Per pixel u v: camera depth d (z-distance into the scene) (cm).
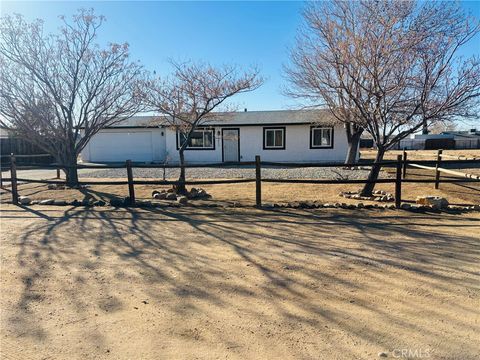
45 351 266
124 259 465
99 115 1176
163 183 822
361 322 304
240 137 2248
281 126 2209
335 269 423
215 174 1645
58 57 1084
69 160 1180
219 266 437
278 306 333
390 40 759
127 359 256
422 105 762
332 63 857
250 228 616
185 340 280
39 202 877
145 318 313
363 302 340
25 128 1086
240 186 1186
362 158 2656
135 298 352
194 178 1496
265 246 514
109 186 1229
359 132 1666
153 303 341
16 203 873
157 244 529
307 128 2192
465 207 763
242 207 797
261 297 352
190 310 327
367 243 524
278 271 418
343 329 294
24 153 2284
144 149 2397
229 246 516
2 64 1021
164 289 372
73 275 411
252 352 264
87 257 474
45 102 1075
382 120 835
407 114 818
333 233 580
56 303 342
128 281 393
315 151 2202
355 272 413
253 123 2197
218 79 1191
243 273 414
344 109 930
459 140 4553
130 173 827
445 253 476
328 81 938
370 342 276
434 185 1156
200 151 2284
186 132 1179
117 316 317
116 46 1645
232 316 316
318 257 465
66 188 1177
